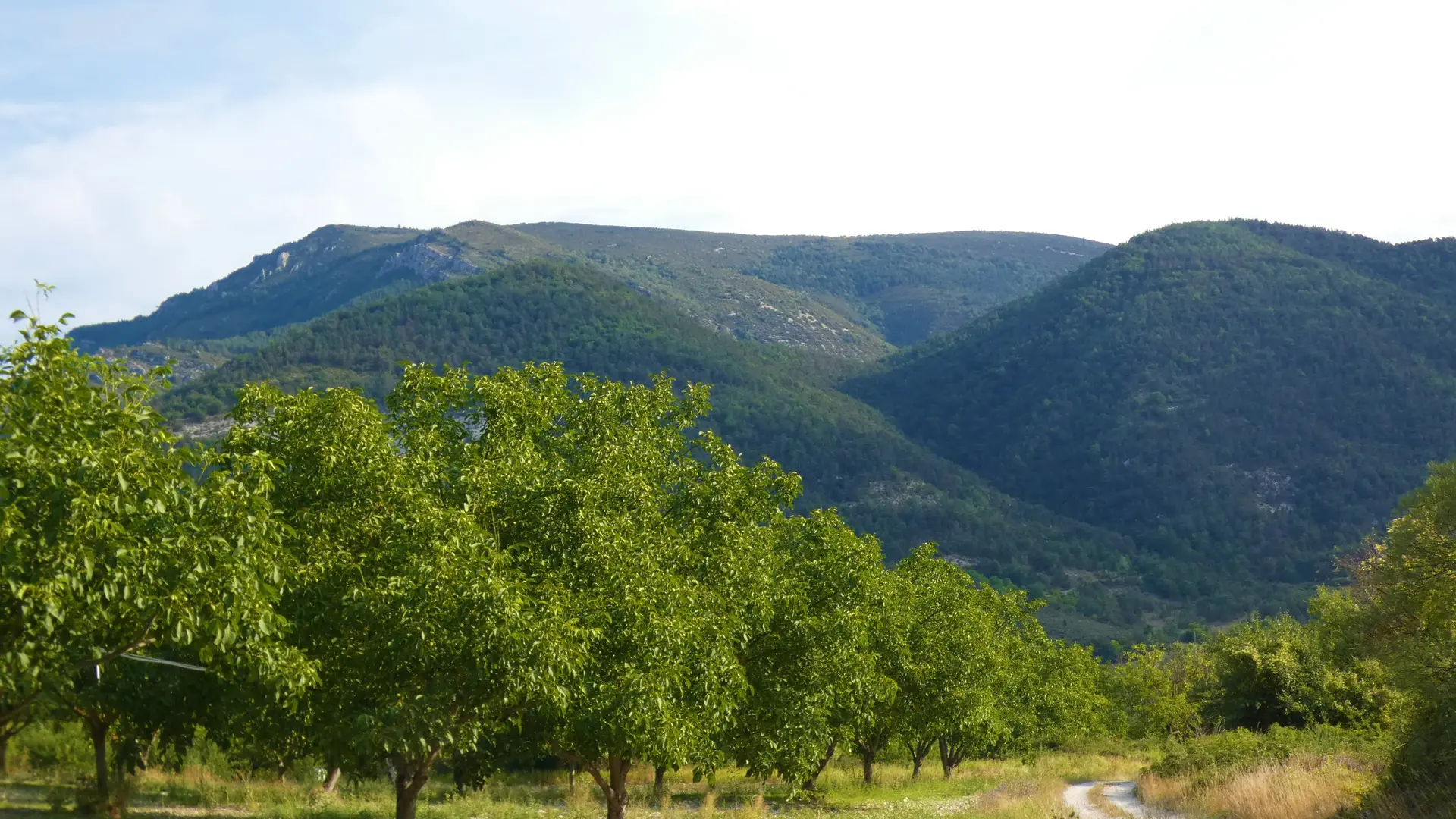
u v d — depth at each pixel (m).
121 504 10.23
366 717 14.23
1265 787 23.44
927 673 37.16
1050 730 67.75
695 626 17.39
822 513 25.89
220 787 28.06
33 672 10.20
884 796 37.00
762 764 22.11
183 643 10.83
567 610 15.95
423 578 14.27
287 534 14.22
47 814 21.12
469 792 30.61
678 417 23.41
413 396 19.94
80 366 11.23
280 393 17.61
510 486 17.23
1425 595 19.58
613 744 16.98
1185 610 179.50
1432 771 19.05
